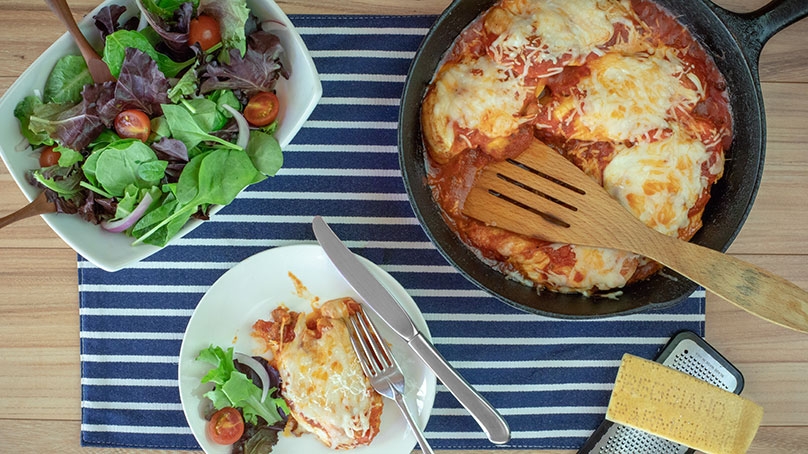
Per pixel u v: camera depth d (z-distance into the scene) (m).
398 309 0.54
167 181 0.52
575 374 0.60
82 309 0.59
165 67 0.51
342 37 0.58
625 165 0.51
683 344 0.59
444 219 0.54
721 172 0.53
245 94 0.53
